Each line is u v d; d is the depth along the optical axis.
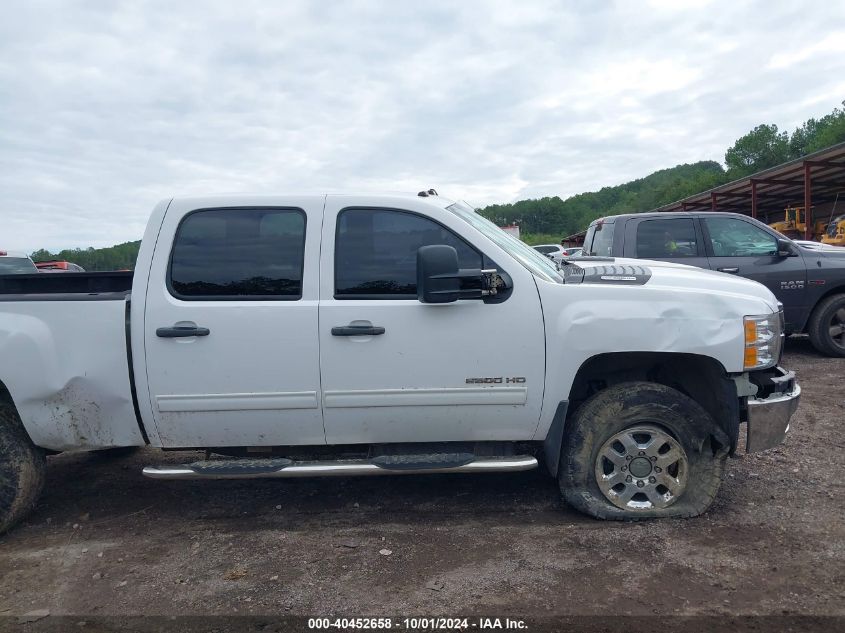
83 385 3.76
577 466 3.83
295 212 3.83
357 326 3.69
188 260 3.79
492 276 3.68
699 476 3.86
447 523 3.94
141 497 4.61
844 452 4.88
